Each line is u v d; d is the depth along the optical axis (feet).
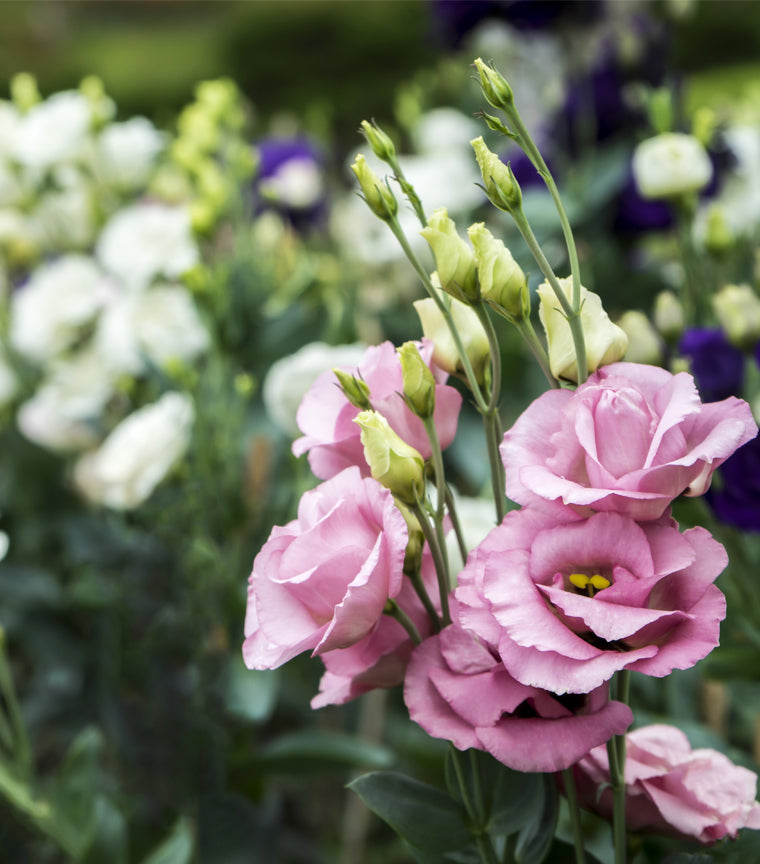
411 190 2.19
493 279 2.16
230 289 4.05
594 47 4.96
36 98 4.83
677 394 2.10
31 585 4.42
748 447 2.72
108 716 3.68
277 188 5.39
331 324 4.22
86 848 2.92
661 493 2.08
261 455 3.75
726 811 2.30
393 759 3.78
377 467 2.16
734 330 2.91
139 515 3.66
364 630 2.15
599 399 2.10
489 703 2.12
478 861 2.39
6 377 4.98
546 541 2.08
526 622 2.06
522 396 4.56
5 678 2.98
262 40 14.19
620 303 4.95
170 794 3.32
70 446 4.87
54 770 4.35
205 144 4.25
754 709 3.39
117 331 4.14
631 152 4.69
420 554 2.20
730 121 5.15
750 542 3.34
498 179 2.10
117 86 14.40
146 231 4.19
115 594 3.51
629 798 2.33
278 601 2.15
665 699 3.18
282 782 4.81
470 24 4.99
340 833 4.86
